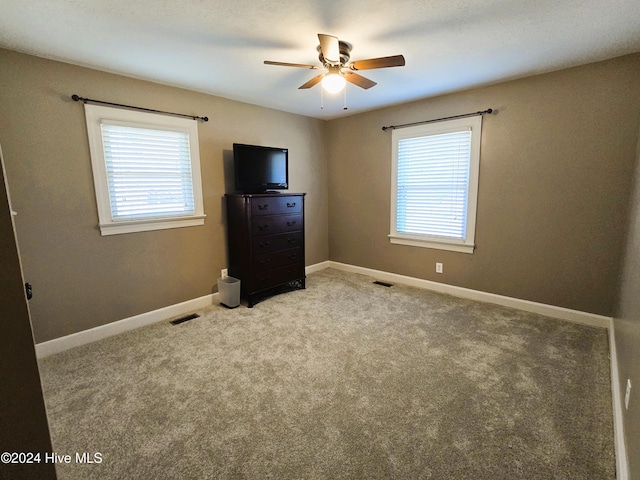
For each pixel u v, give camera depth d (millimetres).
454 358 2383
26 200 2402
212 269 3648
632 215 2322
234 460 1518
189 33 2090
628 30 2105
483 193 3412
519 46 2352
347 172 4742
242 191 3783
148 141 3039
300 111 4320
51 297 2561
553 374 2152
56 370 2295
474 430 1682
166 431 1703
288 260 3904
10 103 2291
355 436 1653
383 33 2141
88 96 2639
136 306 3057
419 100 3779
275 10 1834
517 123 3104
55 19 1878
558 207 2965
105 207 2791
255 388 2062
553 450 1546
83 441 1639
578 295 2947
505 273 3377
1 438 878
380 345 2602
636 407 1281
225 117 3617
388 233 4371
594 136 2717
